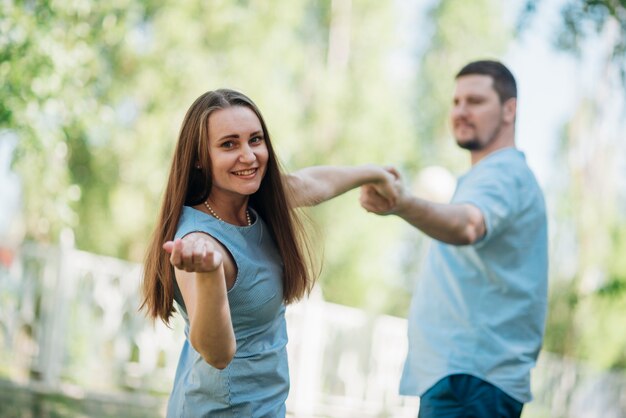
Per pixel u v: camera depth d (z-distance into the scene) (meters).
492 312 3.44
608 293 8.52
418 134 12.75
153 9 9.80
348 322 8.63
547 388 10.48
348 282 11.56
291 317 8.12
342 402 8.53
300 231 2.67
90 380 7.01
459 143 3.74
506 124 3.72
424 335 3.53
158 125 9.77
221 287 1.95
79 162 9.82
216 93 2.44
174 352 7.45
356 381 8.70
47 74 6.02
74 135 7.13
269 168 2.55
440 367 3.44
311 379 8.14
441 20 12.73
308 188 2.94
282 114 10.52
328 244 11.32
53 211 7.57
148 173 9.87
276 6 10.48
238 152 2.38
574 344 10.51
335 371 8.52
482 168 3.55
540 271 3.53
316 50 12.51
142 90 9.72
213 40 10.11
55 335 6.79
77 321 6.94
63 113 6.51
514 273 3.46
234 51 10.12
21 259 6.80
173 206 2.42
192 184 2.45
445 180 7.71
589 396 11.02
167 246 1.87
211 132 2.38
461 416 3.38
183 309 2.54
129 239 10.15
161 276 2.42
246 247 2.43
